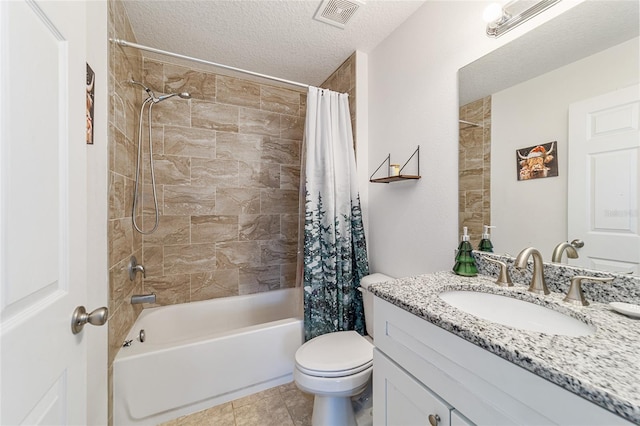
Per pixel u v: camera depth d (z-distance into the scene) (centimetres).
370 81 184
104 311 65
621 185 75
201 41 171
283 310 226
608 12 79
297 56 189
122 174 139
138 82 170
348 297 176
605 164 79
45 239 51
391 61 164
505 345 54
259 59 193
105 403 112
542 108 94
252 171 225
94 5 102
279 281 237
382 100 172
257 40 170
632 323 65
